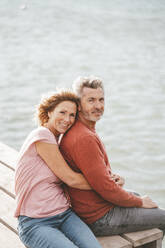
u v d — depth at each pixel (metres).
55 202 2.71
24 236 2.66
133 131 10.72
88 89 2.79
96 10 38.84
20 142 9.48
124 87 15.27
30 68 17.84
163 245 5.61
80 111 2.86
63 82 15.79
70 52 22.16
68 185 2.75
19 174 2.71
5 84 14.84
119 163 8.85
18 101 12.76
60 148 2.82
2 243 2.81
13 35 26.59
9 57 20.03
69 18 34.69
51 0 45.16
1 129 10.25
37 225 2.62
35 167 2.69
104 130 10.72
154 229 3.02
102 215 2.83
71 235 2.66
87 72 17.70
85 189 2.78
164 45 24.72
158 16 35.38
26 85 14.92
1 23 31.05
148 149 9.61
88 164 2.67
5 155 4.22
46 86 14.96
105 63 19.67
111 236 2.92
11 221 3.07
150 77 16.97
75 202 2.85
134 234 2.94
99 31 29.39
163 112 12.41
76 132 2.74
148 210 2.96
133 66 19.11
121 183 2.97
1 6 39.66
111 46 24.23
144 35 27.92
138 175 8.30
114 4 42.19
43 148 2.68
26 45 23.53
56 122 2.77
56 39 25.98
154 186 7.83
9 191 3.51
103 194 2.73
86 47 23.81
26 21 32.53
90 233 2.65
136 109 12.60
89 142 2.67
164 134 10.59
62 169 2.69
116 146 9.71
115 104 13.06
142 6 40.69
